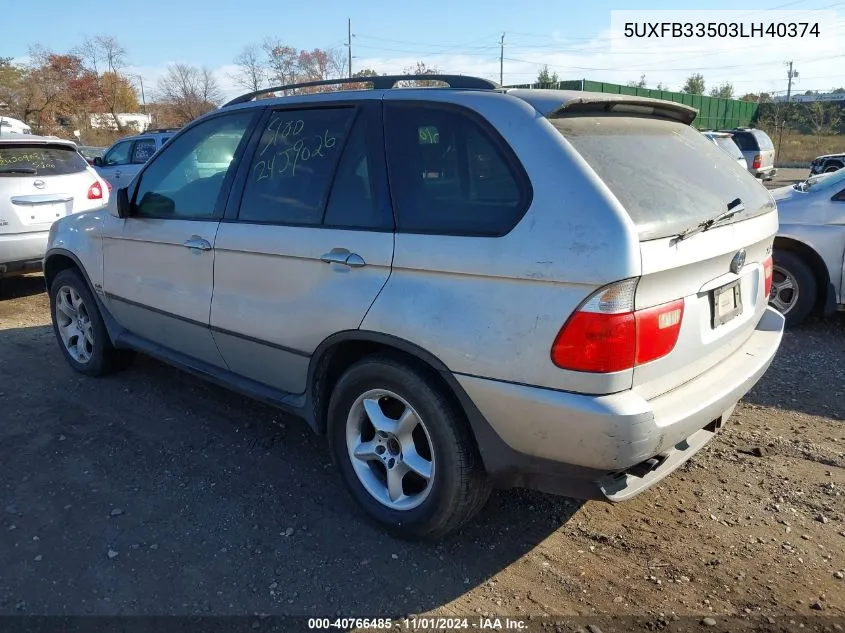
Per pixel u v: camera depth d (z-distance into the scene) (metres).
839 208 5.84
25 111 44.31
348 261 2.97
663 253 2.43
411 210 2.85
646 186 2.64
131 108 54.25
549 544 3.10
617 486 2.68
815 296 6.01
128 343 4.56
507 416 2.60
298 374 3.40
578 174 2.50
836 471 3.70
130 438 4.08
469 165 2.75
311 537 3.14
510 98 2.79
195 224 3.76
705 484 3.58
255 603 2.73
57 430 4.18
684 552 3.04
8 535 3.15
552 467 2.61
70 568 2.92
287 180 3.38
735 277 2.97
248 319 3.50
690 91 55.22
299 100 3.45
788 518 3.28
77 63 46.91
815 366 5.23
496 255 2.55
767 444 4.00
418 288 2.77
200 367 4.04
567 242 2.41
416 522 2.98
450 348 2.66
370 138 3.09
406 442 3.00
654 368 2.53
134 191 4.27
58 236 4.97
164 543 3.09
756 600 2.73
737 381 2.90
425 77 3.19
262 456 3.87
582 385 2.42
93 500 3.43
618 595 2.77
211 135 3.87
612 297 2.35
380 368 2.92
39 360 5.43
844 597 2.75
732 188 3.17
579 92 2.99
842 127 41.84
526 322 2.49
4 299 7.62
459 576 2.89
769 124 43.72
